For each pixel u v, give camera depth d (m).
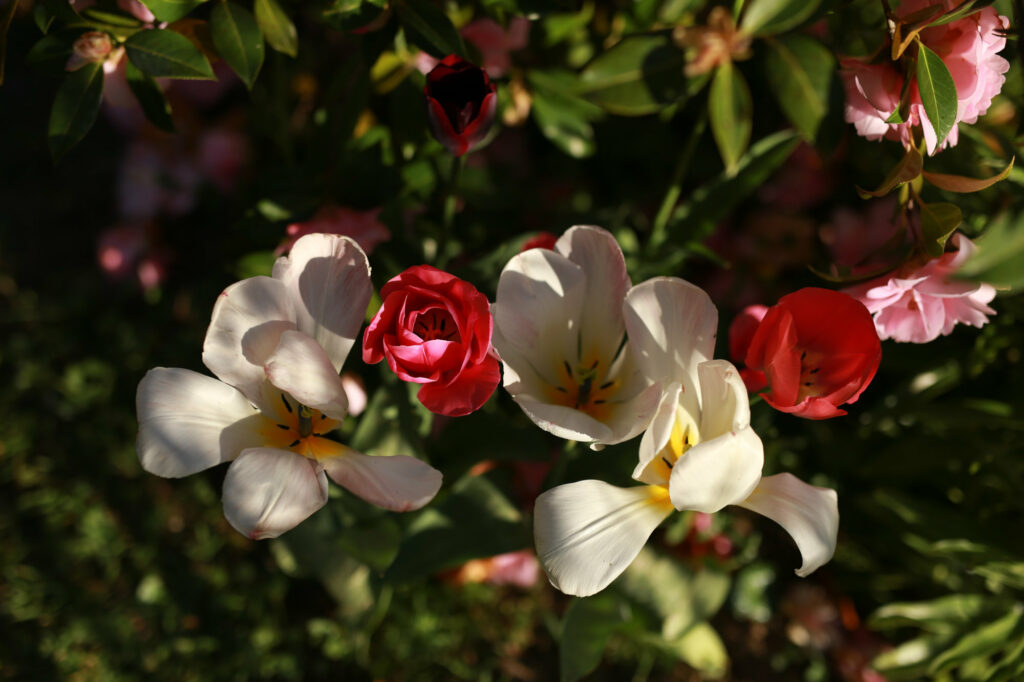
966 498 1.06
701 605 1.03
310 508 0.78
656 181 1.22
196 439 0.80
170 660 1.28
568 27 1.04
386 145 0.99
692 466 0.76
